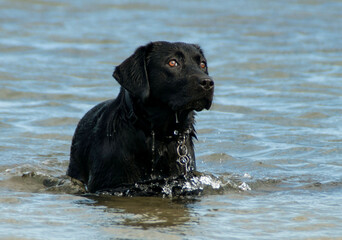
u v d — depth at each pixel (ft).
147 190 31.04
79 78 65.21
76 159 34.76
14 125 46.91
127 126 31.12
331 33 99.40
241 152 41.39
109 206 28.32
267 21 112.16
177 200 29.73
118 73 31.35
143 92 30.14
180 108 30.19
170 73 30.45
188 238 23.49
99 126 32.91
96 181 31.78
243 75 68.39
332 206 28.58
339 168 37.04
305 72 69.87
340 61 76.38
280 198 30.37
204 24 107.76
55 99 55.88
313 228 24.95
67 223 25.18
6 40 87.04
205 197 30.45
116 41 89.61
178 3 136.67
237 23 109.60
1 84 60.13
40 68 69.46
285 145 42.57
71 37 91.91
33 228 24.31
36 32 95.55
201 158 39.55
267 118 50.24
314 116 50.62
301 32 100.22
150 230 24.41
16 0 130.62
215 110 52.90
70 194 31.17
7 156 39.06
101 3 134.21
